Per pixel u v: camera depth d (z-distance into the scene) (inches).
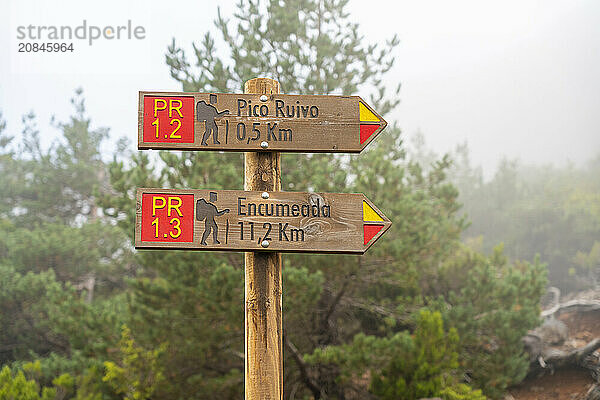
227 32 503.5
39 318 636.7
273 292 131.0
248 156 136.8
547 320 693.3
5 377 338.0
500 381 472.7
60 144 1019.3
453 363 403.5
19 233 754.2
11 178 947.3
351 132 137.6
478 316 487.8
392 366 391.9
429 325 403.5
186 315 388.8
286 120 136.3
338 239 131.2
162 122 132.3
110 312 437.7
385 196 421.4
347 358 377.7
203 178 382.0
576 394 559.5
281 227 130.0
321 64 510.3
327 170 416.2
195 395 398.9
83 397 400.8
